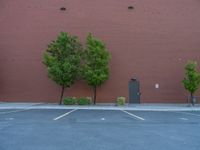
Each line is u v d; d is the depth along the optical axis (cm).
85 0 3638
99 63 3344
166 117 2183
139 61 3594
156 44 3606
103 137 1300
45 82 3612
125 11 3619
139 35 3603
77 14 3634
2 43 3647
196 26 3619
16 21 3659
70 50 3394
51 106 3122
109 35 3609
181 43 3606
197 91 3550
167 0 3634
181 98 3581
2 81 3638
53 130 1499
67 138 1271
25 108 2922
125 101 3559
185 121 1930
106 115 2297
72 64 3338
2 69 3641
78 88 3575
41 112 2525
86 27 3619
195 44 3609
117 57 3594
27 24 3650
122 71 3594
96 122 1848
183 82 3322
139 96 3578
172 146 1117
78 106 3162
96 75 3328
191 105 3372
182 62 3597
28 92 3619
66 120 1945
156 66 3594
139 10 3622
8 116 2184
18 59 3641
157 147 1098
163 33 3609
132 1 3628
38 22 3644
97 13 3622
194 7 3628
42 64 3622
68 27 3628
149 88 3588
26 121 1880
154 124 1769
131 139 1255
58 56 3384
